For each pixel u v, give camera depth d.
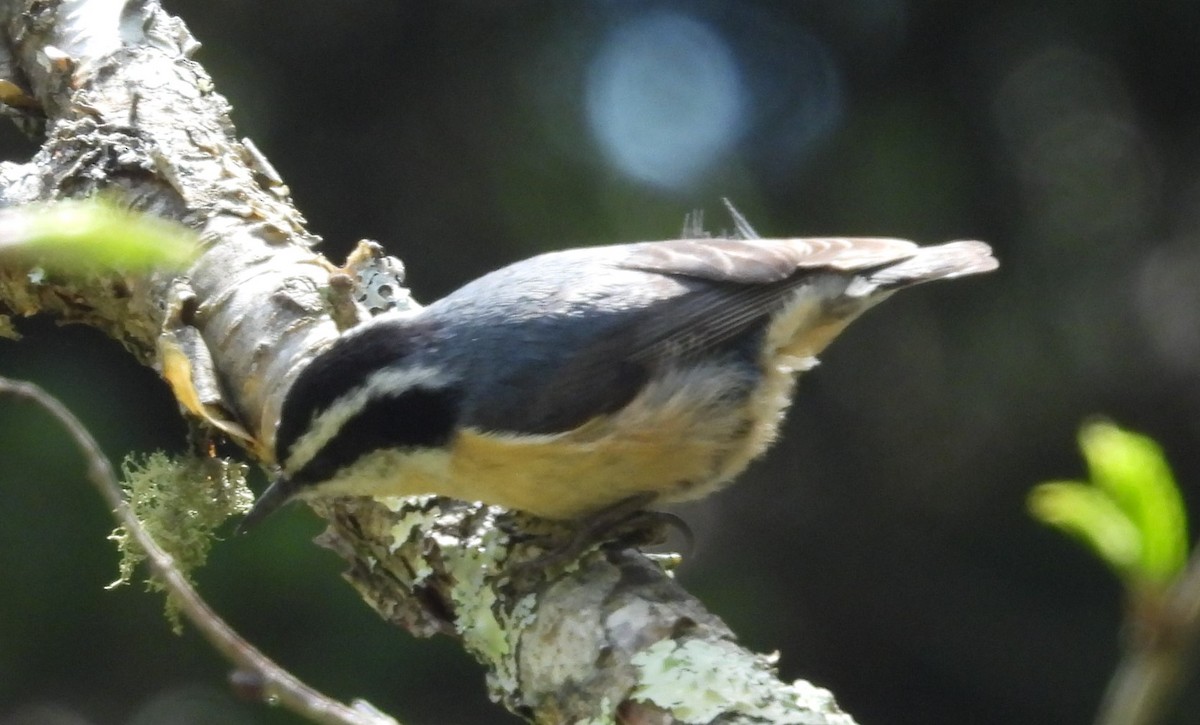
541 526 6.16
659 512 6.41
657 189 14.27
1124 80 15.79
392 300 6.70
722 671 4.91
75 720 11.05
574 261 6.56
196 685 11.44
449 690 11.41
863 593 15.04
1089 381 15.10
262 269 6.47
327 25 14.03
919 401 15.30
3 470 11.05
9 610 10.96
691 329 6.43
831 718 4.71
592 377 6.06
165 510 6.25
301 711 3.89
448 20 14.45
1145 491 4.00
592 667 5.21
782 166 14.95
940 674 14.83
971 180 15.16
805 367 6.95
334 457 5.85
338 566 11.05
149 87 7.26
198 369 6.33
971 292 15.27
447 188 14.20
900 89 15.41
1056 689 14.57
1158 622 3.41
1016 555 15.09
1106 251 15.42
